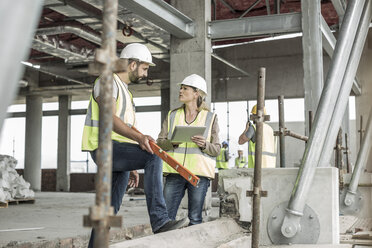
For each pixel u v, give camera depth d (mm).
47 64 18812
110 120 1310
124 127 3061
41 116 23281
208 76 9219
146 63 3461
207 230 3951
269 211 4098
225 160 16438
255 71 18922
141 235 6160
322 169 3982
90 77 20125
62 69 19016
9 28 743
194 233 3709
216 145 4594
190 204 4656
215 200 12250
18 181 11031
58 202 12031
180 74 9250
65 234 5418
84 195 16797
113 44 1298
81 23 14680
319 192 3990
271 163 6848
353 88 14773
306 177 3916
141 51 3432
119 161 3279
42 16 14586
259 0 13062
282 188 4074
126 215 7875
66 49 15750
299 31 8641
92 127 3082
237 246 3805
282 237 4043
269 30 8805
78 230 5859
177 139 4258
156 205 3314
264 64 18844
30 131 23016
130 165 3311
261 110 3105
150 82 19500
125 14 11906
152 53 16578
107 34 1283
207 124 4637
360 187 5609
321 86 8227
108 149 1310
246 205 4523
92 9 12727
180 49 9281
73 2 12023
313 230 3980
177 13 8570
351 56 3971
